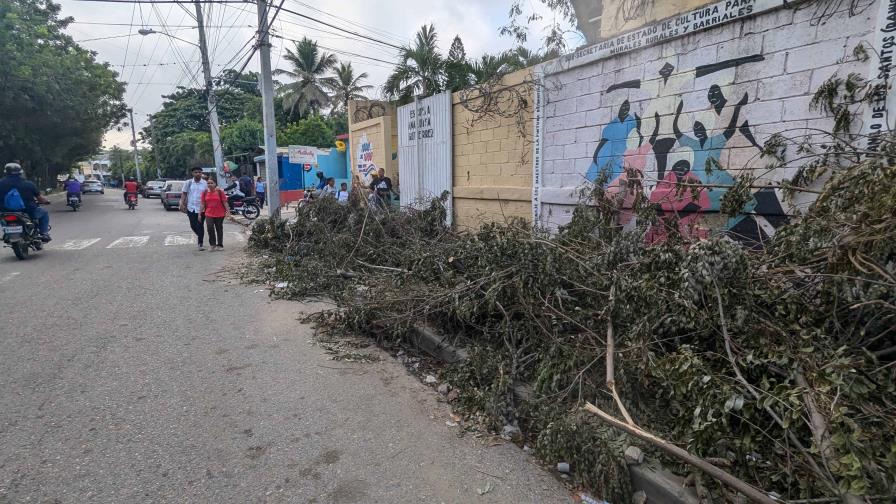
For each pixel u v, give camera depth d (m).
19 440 3.21
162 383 4.07
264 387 4.03
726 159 4.84
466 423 3.51
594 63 6.21
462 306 4.24
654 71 5.46
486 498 2.72
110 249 10.91
